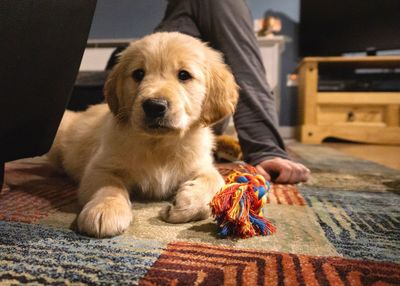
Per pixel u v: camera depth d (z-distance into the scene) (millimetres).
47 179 1301
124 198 822
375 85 4164
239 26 1466
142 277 533
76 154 1287
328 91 3750
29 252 611
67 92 842
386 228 807
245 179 798
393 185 1330
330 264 599
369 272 571
